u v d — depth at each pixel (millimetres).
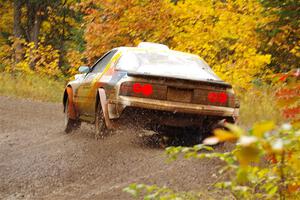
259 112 13781
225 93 9633
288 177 3631
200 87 9453
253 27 17562
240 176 1887
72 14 42469
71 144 10172
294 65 18828
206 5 19969
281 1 14852
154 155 8711
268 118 13008
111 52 11297
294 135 2547
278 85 15219
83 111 11586
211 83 9414
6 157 9148
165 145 9898
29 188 7191
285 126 2123
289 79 3676
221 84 9500
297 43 16781
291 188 3619
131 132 9750
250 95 16062
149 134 10227
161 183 7070
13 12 44375
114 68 10258
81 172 7922
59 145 10172
